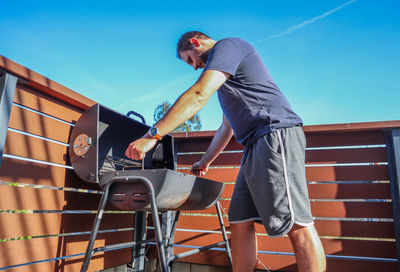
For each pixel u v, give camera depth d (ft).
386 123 5.72
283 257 5.90
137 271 6.03
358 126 5.83
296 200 2.93
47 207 4.13
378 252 5.49
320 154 6.24
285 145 3.06
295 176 3.02
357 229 5.68
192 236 6.55
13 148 3.73
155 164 5.72
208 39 4.08
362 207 5.77
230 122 3.66
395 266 5.36
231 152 6.81
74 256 4.55
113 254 5.45
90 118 4.11
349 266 5.54
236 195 4.11
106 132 4.71
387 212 5.64
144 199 3.35
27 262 3.77
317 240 2.92
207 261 6.31
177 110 2.89
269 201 3.02
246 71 3.37
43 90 4.14
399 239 5.39
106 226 5.32
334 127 5.94
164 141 5.94
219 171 6.77
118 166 4.86
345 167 6.05
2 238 3.49
